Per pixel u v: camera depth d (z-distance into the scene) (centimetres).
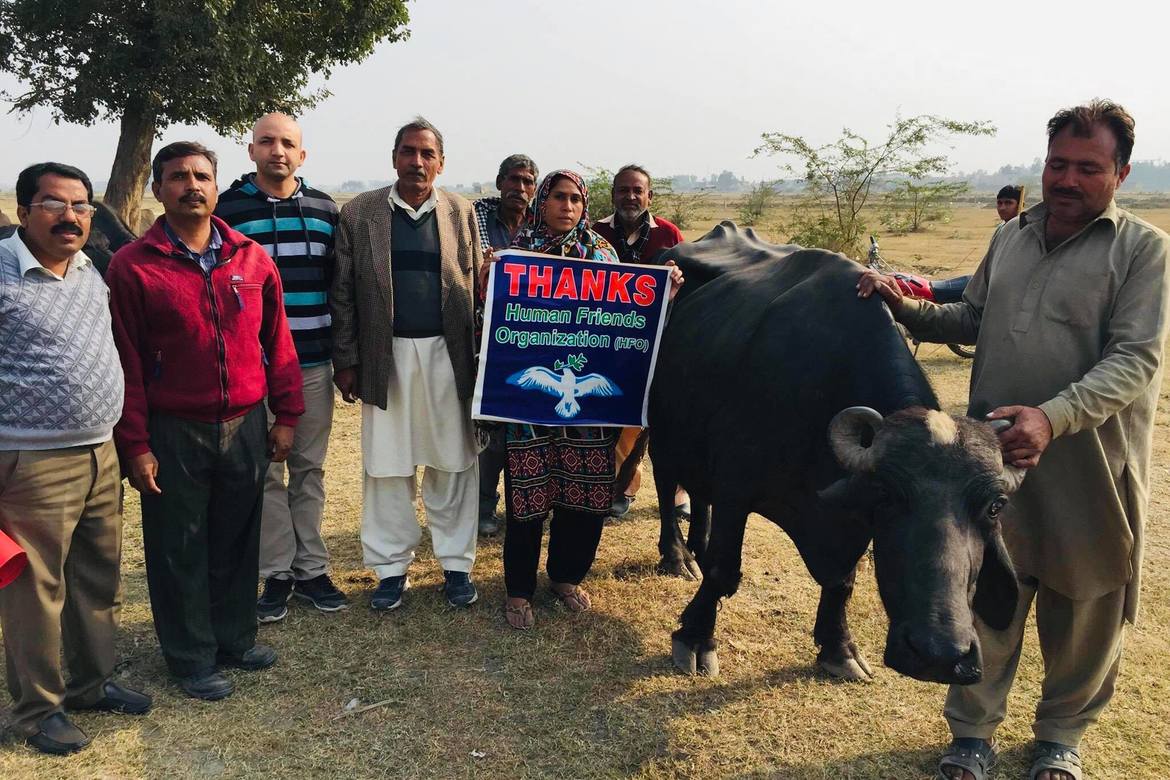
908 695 367
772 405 351
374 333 405
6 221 480
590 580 479
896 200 2059
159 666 377
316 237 412
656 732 337
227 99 1454
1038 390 293
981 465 252
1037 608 322
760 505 375
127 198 1570
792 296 371
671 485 477
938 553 246
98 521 321
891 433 264
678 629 412
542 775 310
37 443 294
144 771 307
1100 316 283
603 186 1867
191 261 332
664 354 442
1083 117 273
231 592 369
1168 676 380
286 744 325
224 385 341
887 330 323
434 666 384
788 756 325
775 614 441
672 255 505
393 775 309
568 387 411
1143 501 294
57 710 320
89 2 1394
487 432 430
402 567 436
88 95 1440
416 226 412
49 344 292
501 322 402
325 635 409
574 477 415
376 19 1616
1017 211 805
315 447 429
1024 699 364
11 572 290
